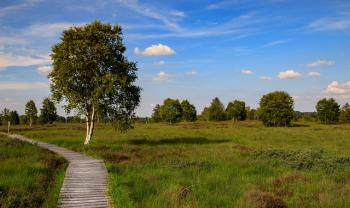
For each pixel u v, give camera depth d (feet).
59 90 133.59
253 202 48.91
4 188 56.80
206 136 190.80
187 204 47.96
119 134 209.05
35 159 89.30
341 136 189.37
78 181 65.21
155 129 261.03
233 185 61.93
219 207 48.52
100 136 191.52
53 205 49.60
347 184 61.98
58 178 68.08
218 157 98.73
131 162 89.61
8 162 82.89
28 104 325.42
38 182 63.26
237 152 109.70
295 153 98.17
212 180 65.67
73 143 142.41
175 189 55.11
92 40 137.28
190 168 79.20
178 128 272.92
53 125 322.75
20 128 269.23
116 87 134.41
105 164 84.79
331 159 87.81
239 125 325.42
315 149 123.13
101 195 55.72
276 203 48.75
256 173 75.41
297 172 71.87
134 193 56.34
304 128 269.85
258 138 177.27
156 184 61.82
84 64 132.26
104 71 138.41
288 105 316.40
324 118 364.79
